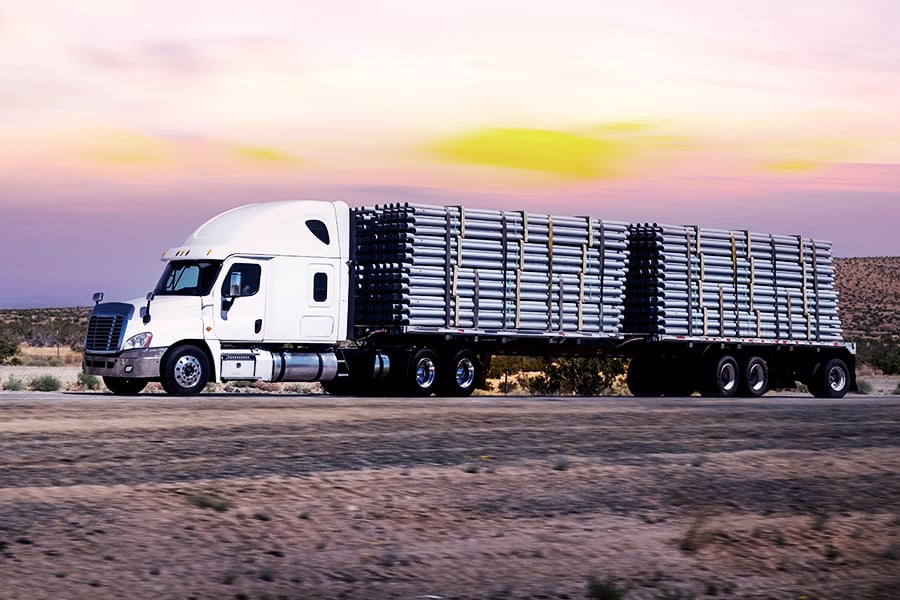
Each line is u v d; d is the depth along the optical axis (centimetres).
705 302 3459
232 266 2747
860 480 1600
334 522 1209
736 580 1062
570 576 1049
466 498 1351
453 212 2998
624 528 1241
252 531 1155
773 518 1323
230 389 3591
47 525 1131
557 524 1245
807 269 3697
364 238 3022
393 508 1280
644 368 3544
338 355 2942
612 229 3294
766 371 3588
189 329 2684
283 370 2803
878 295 14775
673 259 3394
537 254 3138
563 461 1588
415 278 2923
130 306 2664
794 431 2150
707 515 1320
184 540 1108
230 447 1658
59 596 918
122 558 1036
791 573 1097
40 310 14138
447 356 3030
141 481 1366
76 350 8212
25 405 2203
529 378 4809
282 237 2817
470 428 2008
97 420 1948
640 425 2155
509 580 1027
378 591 976
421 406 2466
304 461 1551
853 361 3756
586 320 3225
